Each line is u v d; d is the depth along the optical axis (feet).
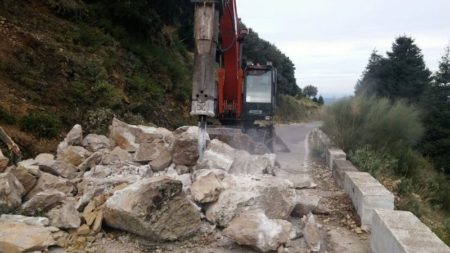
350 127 41.14
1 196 17.39
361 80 123.13
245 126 44.47
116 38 55.16
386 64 118.42
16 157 24.25
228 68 42.47
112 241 17.46
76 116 37.78
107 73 47.06
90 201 19.33
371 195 20.63
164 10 67.92
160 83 57.67
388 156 38.04
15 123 31.60
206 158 23.95
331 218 22.25
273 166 30.71
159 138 28.50
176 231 17.60
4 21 40.34
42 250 15.62
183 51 78.23
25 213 17.95
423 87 111.45
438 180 44.50
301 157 43.34
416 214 27.25
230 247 17.44
